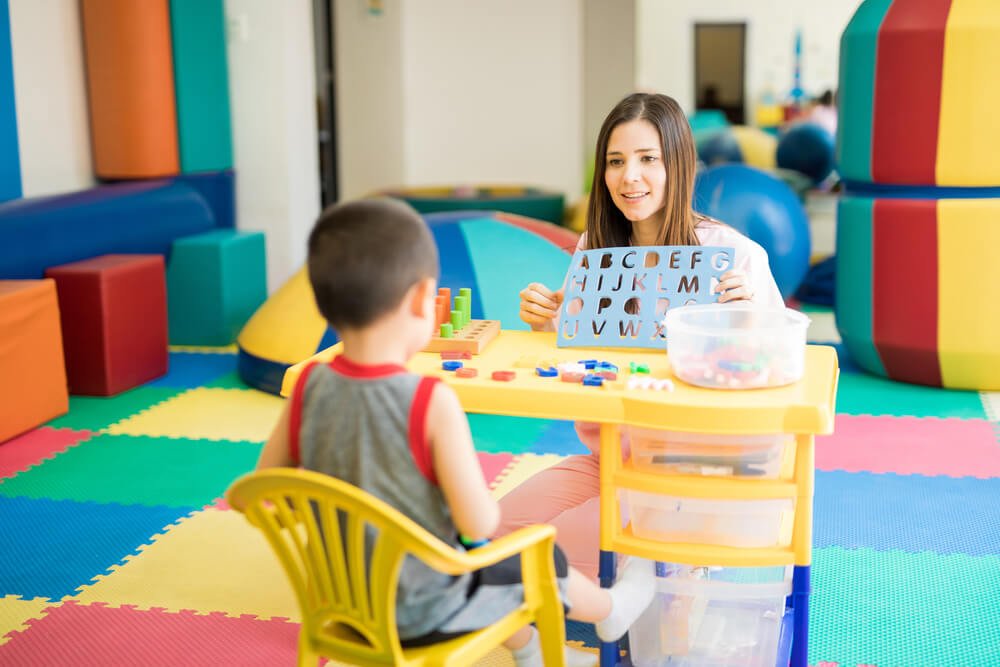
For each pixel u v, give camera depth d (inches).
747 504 70.6
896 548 105.7
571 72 338.6
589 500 86.6
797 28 474.9
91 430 147.1
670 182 85.6
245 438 143.6
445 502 59.5
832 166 355.3
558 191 326.3
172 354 192.9
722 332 67.9
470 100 341.4
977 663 83.6
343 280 57.2
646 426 66.3
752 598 77.7
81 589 98.3
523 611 62.7
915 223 158.7
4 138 155.2
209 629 90.4
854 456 133.8
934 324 160.1
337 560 57.7
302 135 221.3
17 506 119.3
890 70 157.9
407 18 335.9
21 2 172.1
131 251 185.8
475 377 72.3
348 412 58.8
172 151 197.8
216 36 207.6
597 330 80.9
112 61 186.4
